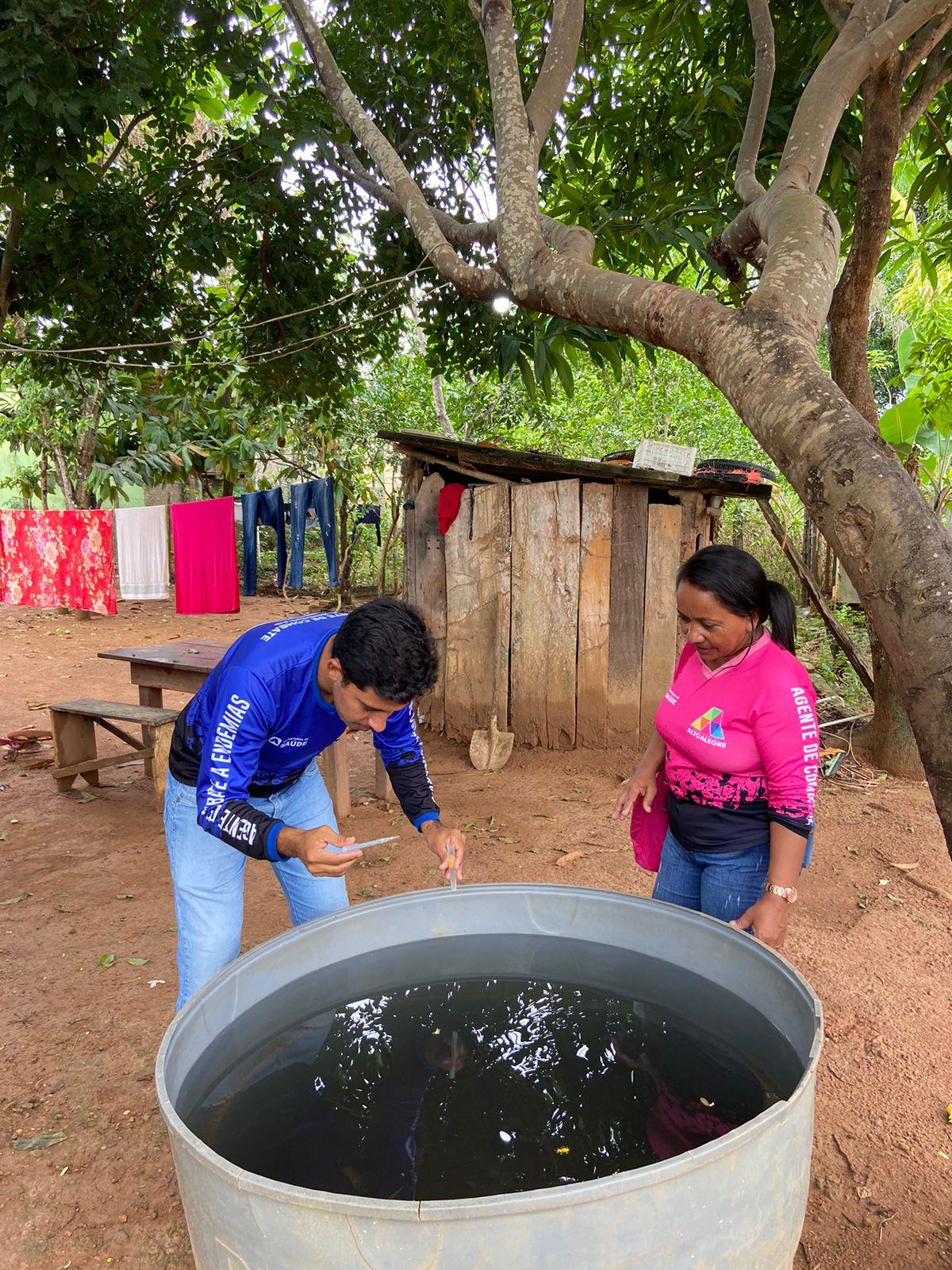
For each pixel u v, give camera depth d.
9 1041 2.65
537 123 2.49
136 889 3.71
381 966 1.82
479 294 2.46
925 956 3.06
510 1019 1.64
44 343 6.38
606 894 1.83
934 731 1.15
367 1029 1.62
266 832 1.60
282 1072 1.48
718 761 1.94
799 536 8.77
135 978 3.00
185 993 2.00
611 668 5.20
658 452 4.91
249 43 4.59
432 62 5.23
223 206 5.43
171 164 5.29
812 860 3.86
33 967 3.08
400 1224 0.92
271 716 1.72
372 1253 0.94
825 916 3.36
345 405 8.05
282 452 12.41
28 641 9.25
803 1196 1.20
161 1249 1.89
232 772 1.68
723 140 5.20
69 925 3.39
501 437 10.31
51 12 3.76
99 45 3.96
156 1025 2.73
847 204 5.48
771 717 1.83
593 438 10.84
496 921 1.93
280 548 7.29
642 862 2.35
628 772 5.05
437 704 5.74
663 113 5.12
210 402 11.03
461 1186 1.20
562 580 5.16
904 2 2.95
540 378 5.69
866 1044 2.56
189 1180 1.09
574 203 5.10
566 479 5.22
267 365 6.74
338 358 7.01
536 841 4.12
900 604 1.16
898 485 1.18
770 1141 1.08
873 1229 1.90
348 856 1.54
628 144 5.21
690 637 1.88
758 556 9.10
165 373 7.73
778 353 1.38
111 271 5.79
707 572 1.80
